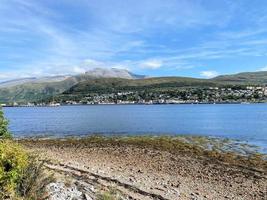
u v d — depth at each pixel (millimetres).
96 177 20984
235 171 28641
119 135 61781
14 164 11305
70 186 15805
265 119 108250
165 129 75312
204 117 122062
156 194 18062
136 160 33000
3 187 11086
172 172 27547
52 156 32281
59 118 121750
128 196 17000
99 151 39469
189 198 18875
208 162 32656
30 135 63625
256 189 22875
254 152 39844
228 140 52125
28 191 12305
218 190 22234
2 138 16734
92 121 103125
